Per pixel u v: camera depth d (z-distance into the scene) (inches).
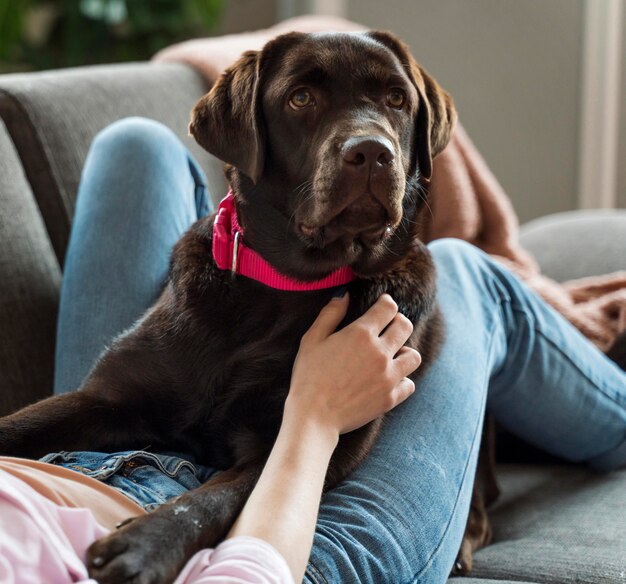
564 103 133.6
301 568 36.4
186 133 81.4
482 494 63.5
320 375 44.6
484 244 89.1
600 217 98.9
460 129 92.7
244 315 50.1
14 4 119.3
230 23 147.8
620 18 127.3
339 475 46.1
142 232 60.8
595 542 55.8
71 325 58.7
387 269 52.1
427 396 51.7
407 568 42.9
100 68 80.4
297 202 49.3
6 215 62.3
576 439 64.9
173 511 37.2
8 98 68.6
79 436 50.0
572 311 81.3
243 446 49.3
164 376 50.3
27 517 30.5
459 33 136.6
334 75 49.6
